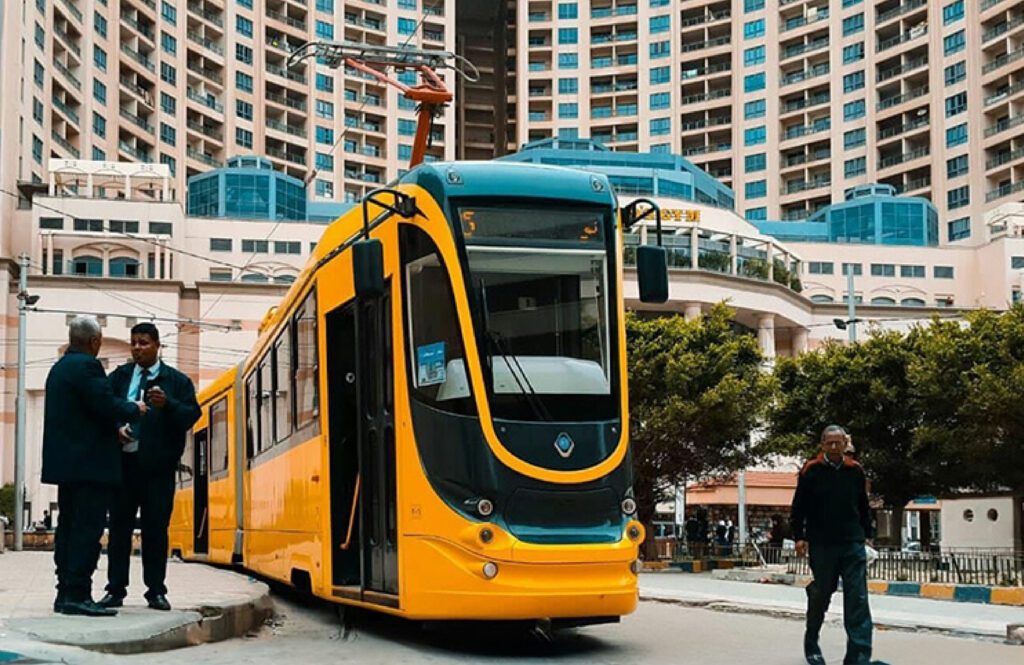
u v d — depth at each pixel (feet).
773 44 391.04
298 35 375.86
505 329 33.50
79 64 284.00
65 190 258.57
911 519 196.95
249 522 53.31
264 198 298.15
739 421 113.91
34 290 238.07
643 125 409.28
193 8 345.31
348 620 39.88
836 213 328.29
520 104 416.67
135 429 31.94
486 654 33.65
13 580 43.80
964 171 337.93
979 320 94.73
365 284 31.60
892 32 368.89
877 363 104.32
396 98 393.91
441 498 32.63
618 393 34.19
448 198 34.50
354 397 38.58
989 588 62.59
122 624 29.58
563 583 31.96
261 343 52.95
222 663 29.30
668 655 34.47
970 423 91.04
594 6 421.18
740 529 153.99
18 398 149.59
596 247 35.29
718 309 118.62
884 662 32.58
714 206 248.93
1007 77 329.52
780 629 42.98
